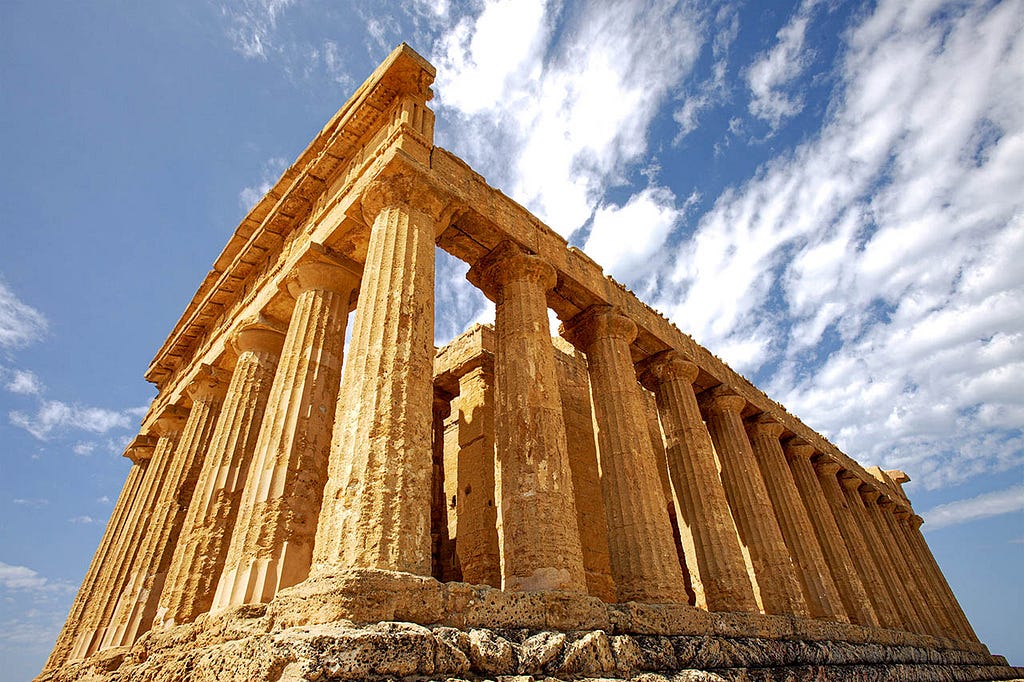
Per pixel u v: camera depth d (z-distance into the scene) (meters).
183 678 6.63
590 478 20.25
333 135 13.96
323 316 12.27
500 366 12.33
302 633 5.79
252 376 14.06
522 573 9.55
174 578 11.39
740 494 17.58
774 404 23.31
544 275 13.54
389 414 8.54
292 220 15.80
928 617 25.67
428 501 8.36
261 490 9.98
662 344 17.78
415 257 10.48
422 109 13.00
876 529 27.84
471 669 6.46
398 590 6.80
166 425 18.30
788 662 12.02
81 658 14.38
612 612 9.53
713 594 13.94
